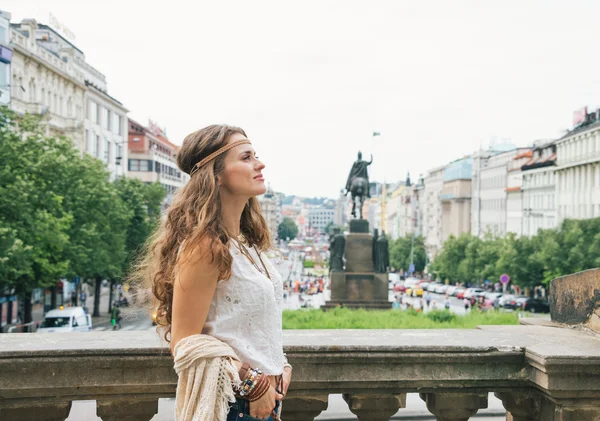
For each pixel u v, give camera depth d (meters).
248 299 3.03
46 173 37.25
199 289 2.93
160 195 69.62
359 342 4.54
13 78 64.38
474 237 112.69
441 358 4.52
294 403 4.43
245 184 3.20
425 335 4.90
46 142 40.41
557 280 5.49
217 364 2.85
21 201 34.16
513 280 78.75
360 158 44.62
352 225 44.19
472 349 4.55
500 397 4.73
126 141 106.38
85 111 86.88
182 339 2.90
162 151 136.12
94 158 53.66
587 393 4.41
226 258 2.95
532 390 4.68
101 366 4.12
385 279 43.56
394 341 4.62
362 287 43.56
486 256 95.69
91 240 46.25
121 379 4.15
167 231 3.16
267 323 3.08
